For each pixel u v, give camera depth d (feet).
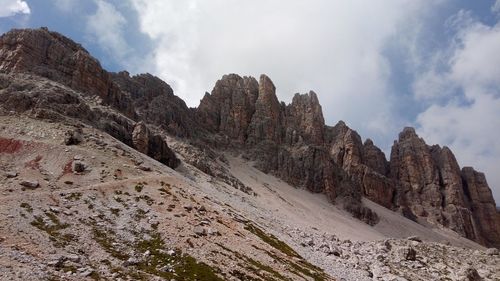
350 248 417.90
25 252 160.15
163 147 488.85
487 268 402.11
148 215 260.83
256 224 349.41
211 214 307.78
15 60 473.26
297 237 379.55
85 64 520.83
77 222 218.79
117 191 285.84
